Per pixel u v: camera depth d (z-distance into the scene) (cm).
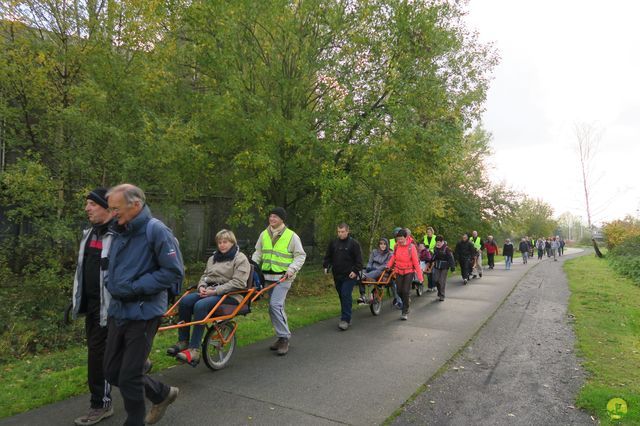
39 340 678
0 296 765
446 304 1056
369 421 388
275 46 1079
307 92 1131
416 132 1092
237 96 938
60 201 768
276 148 1025
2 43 744
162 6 884
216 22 954
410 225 1477
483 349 639
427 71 1123
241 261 533
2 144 785
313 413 402
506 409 421
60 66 791
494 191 3022
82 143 776
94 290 370
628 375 521
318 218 1619
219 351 533
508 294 1239
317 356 587
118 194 319
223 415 393
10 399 418
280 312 592
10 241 789
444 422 390
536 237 5981
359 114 1110
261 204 1041
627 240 2716
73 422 375
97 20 788
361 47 1102
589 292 1251
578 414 411
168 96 936
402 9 1052
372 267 988
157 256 324
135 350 318
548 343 675
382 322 830
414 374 517
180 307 507
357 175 1184
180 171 948
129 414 318
